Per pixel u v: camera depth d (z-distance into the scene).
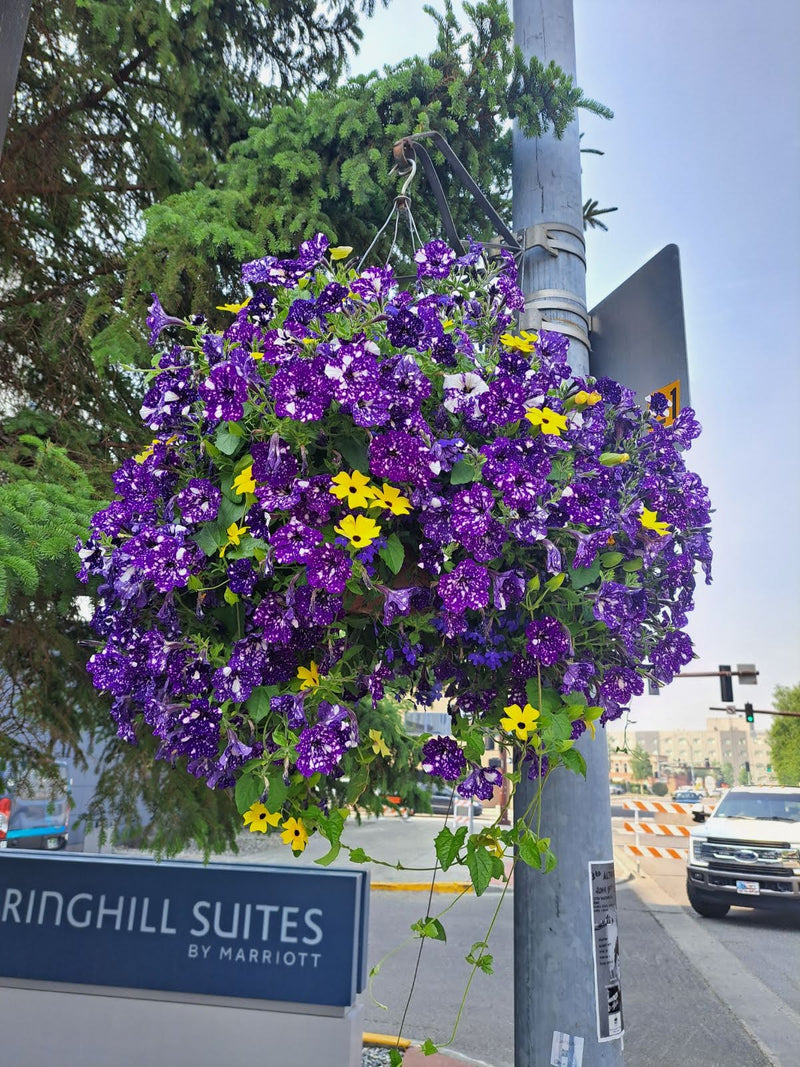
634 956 7.42
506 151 3.30
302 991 2.01
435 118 3.00
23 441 2.84
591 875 2.23
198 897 2.11
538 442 1.39
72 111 3.66
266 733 1.31
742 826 9.56
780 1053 4.93
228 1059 1.99
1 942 2.12
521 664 1.37
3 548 2.05
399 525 1.36
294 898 2.07
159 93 3.82
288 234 3.25
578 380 1.58
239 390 1.28
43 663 2.95
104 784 2.96
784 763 39.81
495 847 1.26
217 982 2.04
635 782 51.78
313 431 1.28
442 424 1.38
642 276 2.76
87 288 3.55
